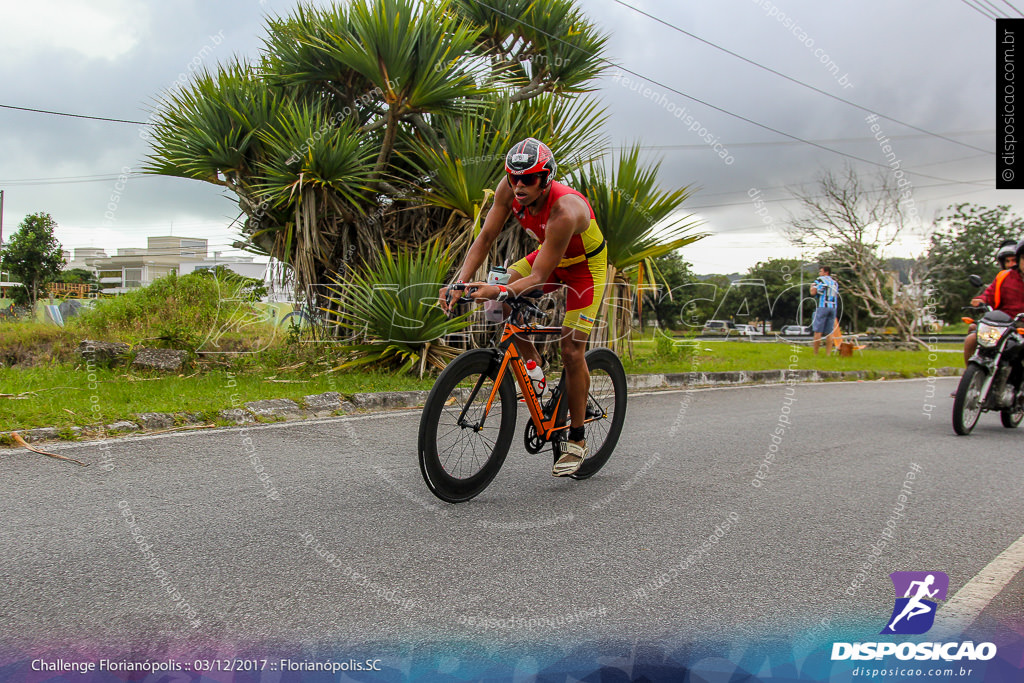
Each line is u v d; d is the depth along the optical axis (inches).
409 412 235.9
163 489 137.4
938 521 132.0
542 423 145.3
